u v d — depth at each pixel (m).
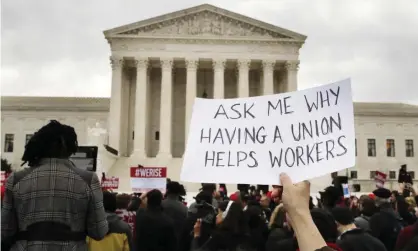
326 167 4.83
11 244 6.22
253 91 86.06
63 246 5.91
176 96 85.75
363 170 102.81
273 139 5.38
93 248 9.12
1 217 6.04
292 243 9.00
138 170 21.25
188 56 77.56
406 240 9.17
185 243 12.85
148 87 81.50
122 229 9.57
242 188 23.05
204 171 5.54
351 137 4.79
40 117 103.44
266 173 5.23
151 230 10.94
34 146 6.37
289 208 3.69
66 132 6.55
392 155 104.31
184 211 13.62
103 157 65.88
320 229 8.29
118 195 13.80
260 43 78.19
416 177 103.50
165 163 73.44
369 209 12.94
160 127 76.00
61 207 6.04
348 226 9.03
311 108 5.26
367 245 8.51
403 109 106.50
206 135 5.76
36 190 6.05
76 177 6.25
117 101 76.38
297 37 78.31
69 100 107.88
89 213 6.28
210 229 10.90
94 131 68.62
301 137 5.20
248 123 5.63
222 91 76.75
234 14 78.12
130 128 82.56
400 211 14.45
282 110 5.48
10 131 103.44
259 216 10.38
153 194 11.37
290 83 77.50
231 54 77.81
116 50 77.62
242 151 5.50
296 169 5.10
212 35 77.75
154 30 78.44
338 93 5.09
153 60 79.50
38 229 5.91
